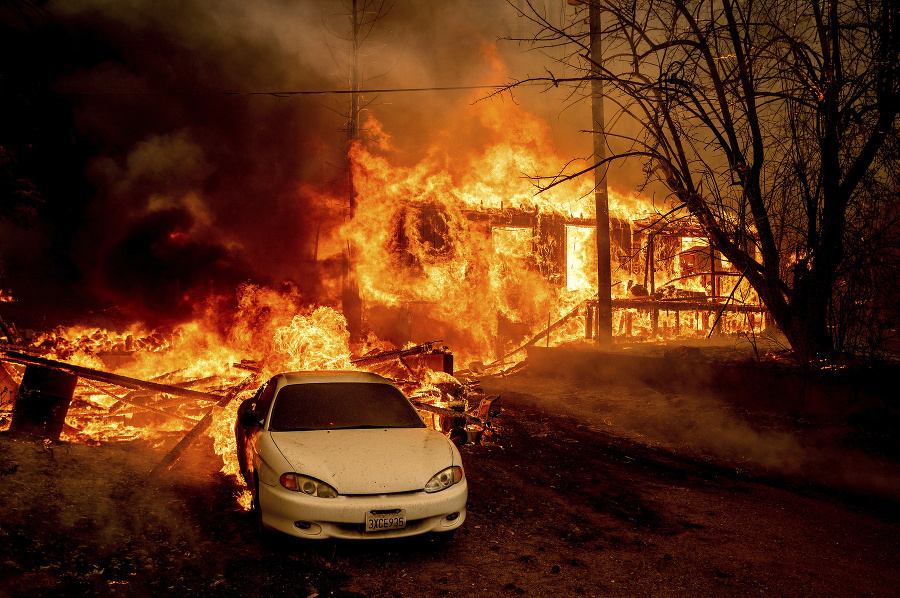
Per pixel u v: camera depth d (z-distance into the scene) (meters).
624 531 5.45
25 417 7.40
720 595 4.16
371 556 4.73
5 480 5.32
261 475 4.84
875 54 7.66
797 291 9.06
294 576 4.30
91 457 6.87
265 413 5.83
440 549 4.92
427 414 9.95
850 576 4.54
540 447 8.89
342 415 5.76
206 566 4.41
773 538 5.32
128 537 4.82
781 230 8.95
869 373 8.24
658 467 7.79
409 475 4.78
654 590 4.23
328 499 4.52
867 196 8.07
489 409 10.14
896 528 5.62
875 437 7.58
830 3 7.77
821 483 7.02
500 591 4.16
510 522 5.64
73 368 7.77
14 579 3.79
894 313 8.10
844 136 8.19
